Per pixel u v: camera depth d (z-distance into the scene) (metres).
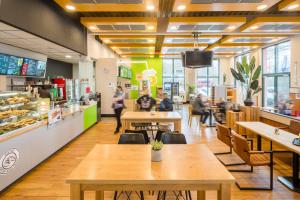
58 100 8.27
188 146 3.28
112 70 10.98
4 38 4.89
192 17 6.60
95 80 11.02
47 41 5.25
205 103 10.12
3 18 3.43
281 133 4.48
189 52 8.19
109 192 3.78
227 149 6.12
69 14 6.24
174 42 10.34
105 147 3.22
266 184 4.03
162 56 16.33
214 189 2.21
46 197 3.58
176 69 18.61
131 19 6.56
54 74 9.49
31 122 4.57
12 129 4.00
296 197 3.59
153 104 8.73
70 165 4.93
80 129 7.49
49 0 5.05
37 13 4.50
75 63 11.05
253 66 7.97
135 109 11.23
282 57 10.34
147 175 2.24
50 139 5.23
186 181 2.15
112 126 9.23
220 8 5.43
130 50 12.91
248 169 4.71
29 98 4.87
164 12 6.66
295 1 5.12
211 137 7.51
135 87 14.93
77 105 8.21
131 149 3.12
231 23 6.72
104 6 5.16
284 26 7.29
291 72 9.20
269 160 3.84
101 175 2.25
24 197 3.57
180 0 4.90
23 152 4.12
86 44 7.98
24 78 7.47
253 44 11.02
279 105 7.36
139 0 4.85
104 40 9.80
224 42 10.59
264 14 7.11
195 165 2.53
